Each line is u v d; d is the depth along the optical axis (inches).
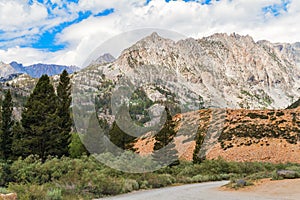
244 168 1631.4
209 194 670.5
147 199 569.3
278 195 623.5
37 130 1264.8
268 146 2285.9
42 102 1320.1
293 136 2385.6
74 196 609.6
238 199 563.2
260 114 2810.0
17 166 828.6
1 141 1401.3
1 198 445.1
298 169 1242.0
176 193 704.4
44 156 1270.9
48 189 593.3
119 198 605.0
